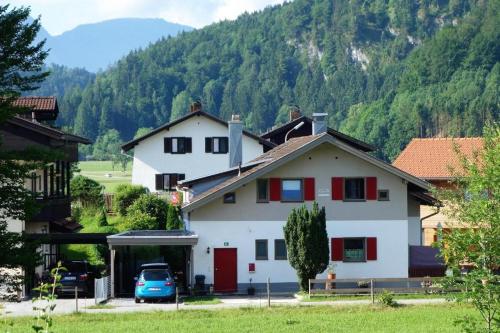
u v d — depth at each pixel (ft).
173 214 228.02
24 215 112.98
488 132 83.66
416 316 121.08
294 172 164.86
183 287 168.66
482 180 77.71
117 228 245.04
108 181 520.42
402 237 166.09
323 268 151.74
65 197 187.83
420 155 239.71
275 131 296.10
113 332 109.40
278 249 164.35
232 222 163.84
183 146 303.68
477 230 77.25
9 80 109.81
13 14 109.50
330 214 165.17
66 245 216.54
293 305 136.56
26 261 110.52
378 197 166.09
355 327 111.96
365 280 146.82
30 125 164.45
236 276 163.43
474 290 74.95
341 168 165.58
